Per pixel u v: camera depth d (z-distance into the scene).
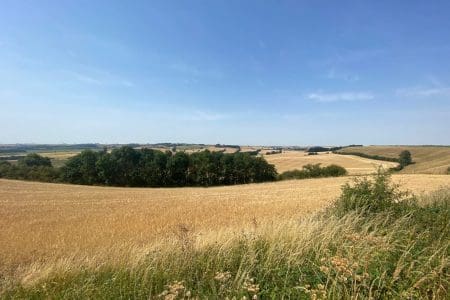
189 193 50.03
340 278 4.46
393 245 5.66
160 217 27.42
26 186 62.19
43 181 83.81
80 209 33.25
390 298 4.36
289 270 5.30
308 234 6.32
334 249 6.07
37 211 32.22
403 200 9.38
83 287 5.63
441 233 6.55
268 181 84.62
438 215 7.54
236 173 84.00
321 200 32.16
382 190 9.25
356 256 5.34
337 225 7.08
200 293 4.81
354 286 4.34
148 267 5.82
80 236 22.30
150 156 84.31
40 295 5.91
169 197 43.25
